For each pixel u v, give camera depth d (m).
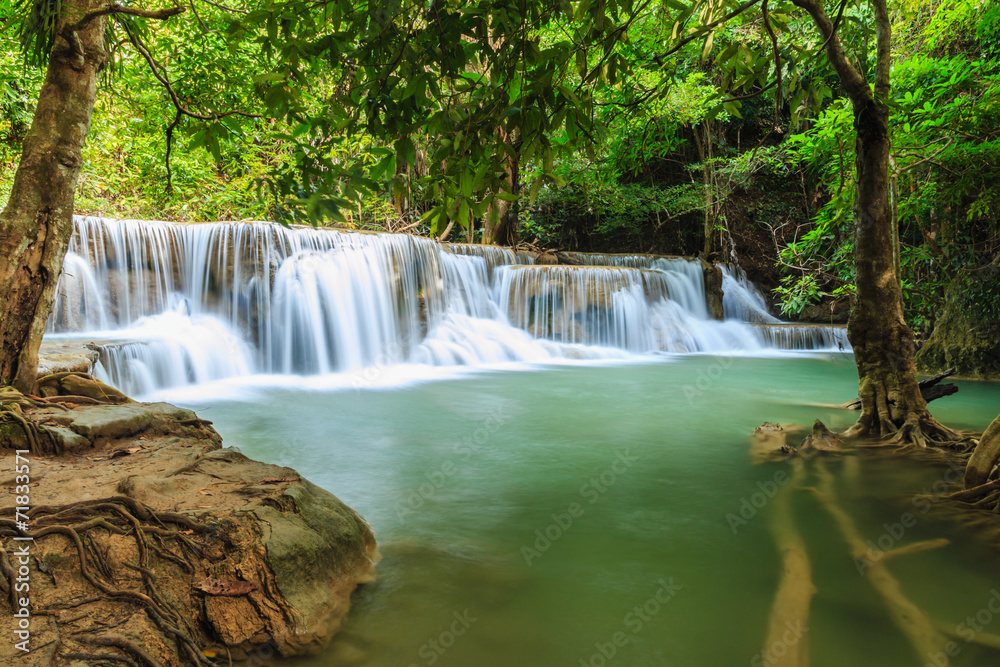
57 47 4.95
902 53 12.06
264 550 2.80
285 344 12.52
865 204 6.57
